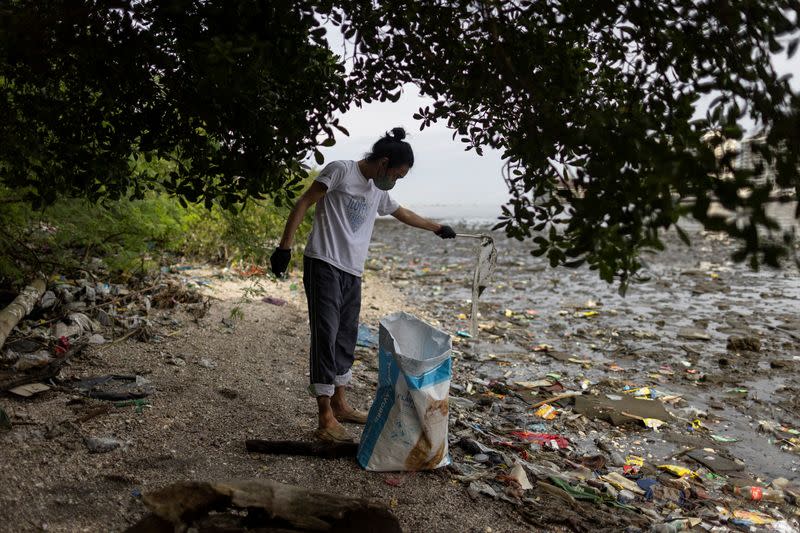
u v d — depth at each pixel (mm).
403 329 3578
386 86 3004
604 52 2588
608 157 1931
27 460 3039
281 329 6070
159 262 7453
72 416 3586
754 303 9141
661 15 2141
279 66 2615
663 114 2229
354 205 3730
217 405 4016
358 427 3961
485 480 3430
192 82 3002
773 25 1911
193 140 3291
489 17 2410
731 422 4824
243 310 6449
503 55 2354
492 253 4074
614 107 2561
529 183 2670
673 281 10820
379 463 3326
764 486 3811
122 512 2734
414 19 2732
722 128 1922
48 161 3508
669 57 2186
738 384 5668
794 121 1754
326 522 2408
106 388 4039
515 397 5129
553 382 5520
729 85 2000
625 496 3523
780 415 4977
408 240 16797
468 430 4184
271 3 2527
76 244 6789
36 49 2729
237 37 2445
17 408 3602
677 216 1760
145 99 3207
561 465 3875
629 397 5156
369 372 5301
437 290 9703
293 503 2422
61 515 2662
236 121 3004
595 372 5906
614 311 8461
